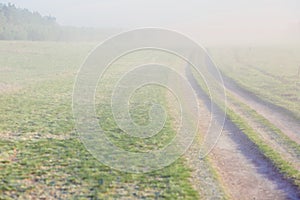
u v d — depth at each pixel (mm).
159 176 15008
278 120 26062
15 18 157750
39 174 14906
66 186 13773
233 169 16359
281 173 15641
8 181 14047
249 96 36219
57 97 34781
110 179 14547
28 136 20844
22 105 30328
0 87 39969
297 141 20656
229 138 21422
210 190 13727
